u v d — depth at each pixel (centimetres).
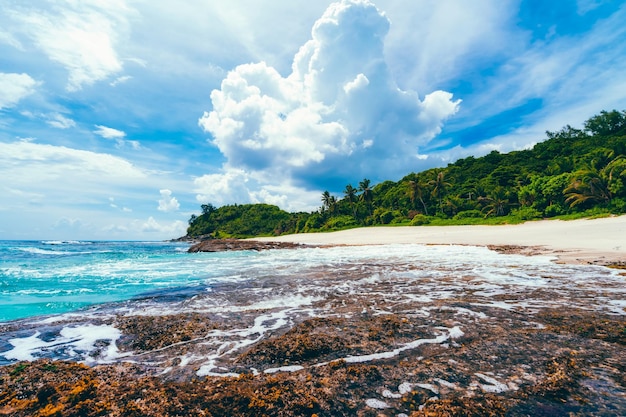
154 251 3569
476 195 6144
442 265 1171
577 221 3331
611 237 1708
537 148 8006
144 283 1044
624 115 7956
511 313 524
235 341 452
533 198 4619
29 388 316
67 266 1656
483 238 2355
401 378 313
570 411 249
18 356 420
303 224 8675
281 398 284
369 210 7594
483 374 314
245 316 582
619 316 489
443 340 410
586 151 6309
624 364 322
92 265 1705
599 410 248
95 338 484
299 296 746
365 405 271
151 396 292
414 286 806
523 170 6494
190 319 563
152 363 382
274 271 1221
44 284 1051
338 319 521
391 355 370
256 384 312
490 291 708
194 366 368
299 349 389
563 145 7256
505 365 330
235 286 916
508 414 247
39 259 2252
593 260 1073
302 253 2153
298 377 325
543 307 556
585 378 295
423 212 6381
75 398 290
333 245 2905
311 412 264
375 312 568
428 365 338
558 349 365
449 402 264
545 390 279
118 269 1468
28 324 564
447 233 3244
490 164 7681
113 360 402
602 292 658
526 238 2091
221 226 13650
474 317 507
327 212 8412
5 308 708
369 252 1911
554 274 882
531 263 1112
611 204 3547
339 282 913
